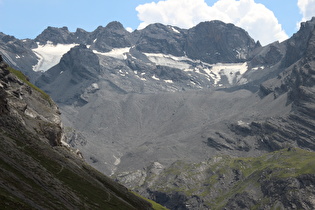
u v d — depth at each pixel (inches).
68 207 4660.4
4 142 5128.0
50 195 4643.2
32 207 3932.1
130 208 6259.8
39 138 6274.6
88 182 6171.3
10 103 6643.7
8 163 4662.9
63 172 5743.1
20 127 5989.2
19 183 4340.6
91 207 5216.5
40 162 5418.3
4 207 3486.7
